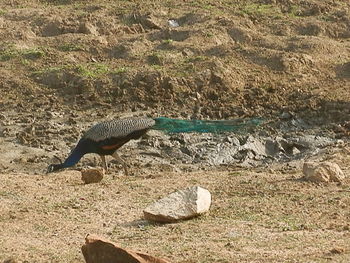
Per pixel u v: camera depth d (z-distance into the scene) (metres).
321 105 37.09
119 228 22.56
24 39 42.94
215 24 44.34
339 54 42.06
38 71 39.78
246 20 45.03
